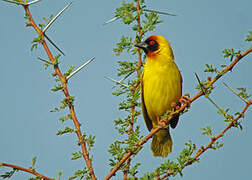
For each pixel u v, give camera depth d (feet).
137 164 21.75
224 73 19.84
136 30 24.20
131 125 23.95
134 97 24.85
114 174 20.34
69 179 20.02
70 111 21.43
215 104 20.17
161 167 20.01
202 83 20.40
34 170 17.97
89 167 20.25
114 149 21.09
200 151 20.26
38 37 21.85
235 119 19.90
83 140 20.77
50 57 21.83
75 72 21.76
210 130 20.38
